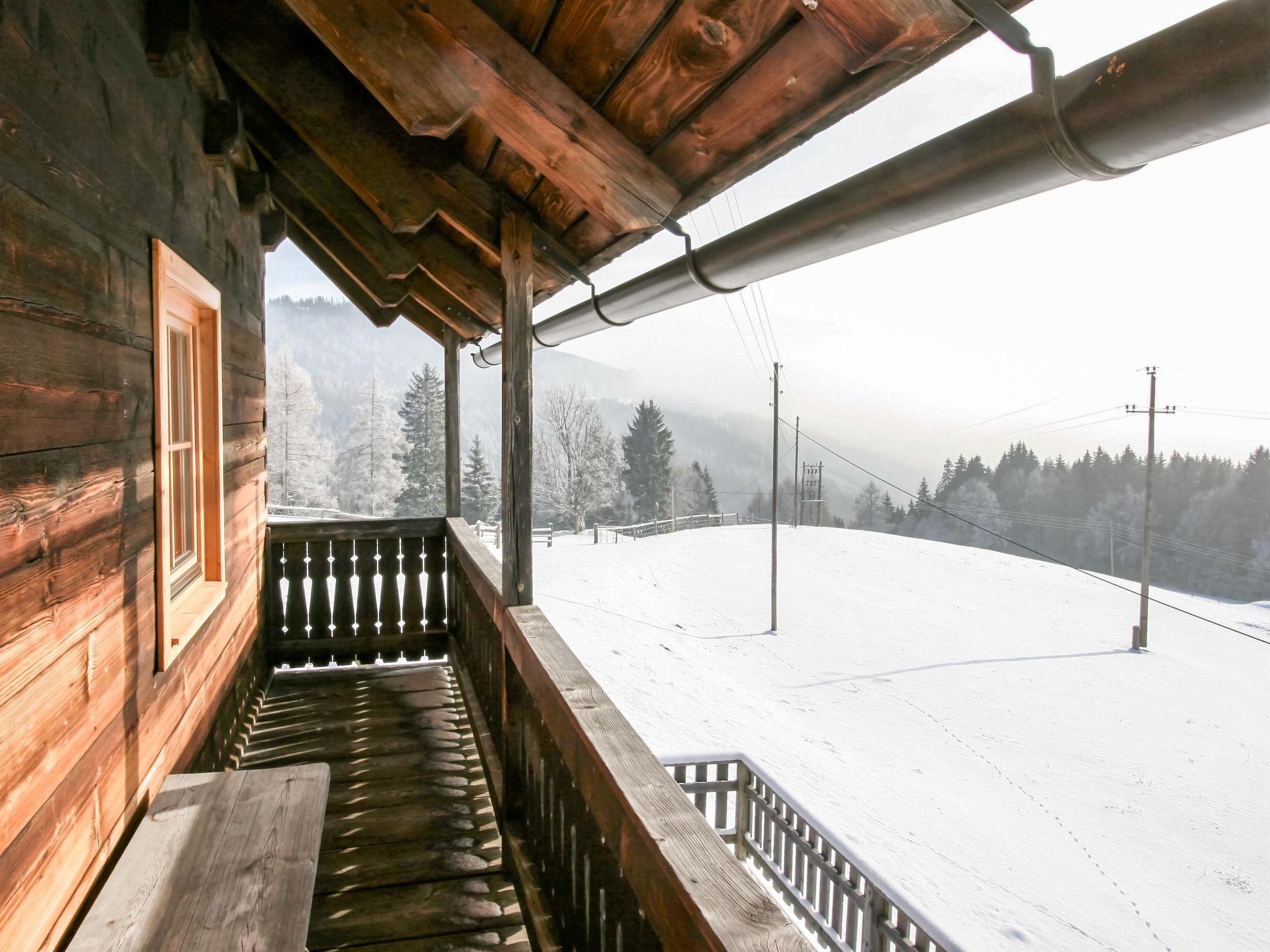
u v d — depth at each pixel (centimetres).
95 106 146
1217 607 2734
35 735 113
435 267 328
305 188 310
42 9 121
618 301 249
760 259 161
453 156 223
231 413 301
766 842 566
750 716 1195
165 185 199
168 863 154
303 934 132
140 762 172
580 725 140
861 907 462
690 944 87
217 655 271
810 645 1783
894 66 107
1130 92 79
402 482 4825
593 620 1593
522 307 232
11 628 105
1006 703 1496
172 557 242
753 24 113
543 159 163
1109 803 1105
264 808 179
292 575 443
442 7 135
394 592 457
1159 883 884
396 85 139
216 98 248
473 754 330
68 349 129
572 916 177
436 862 248
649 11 121
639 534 3997
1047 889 825
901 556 2903
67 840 127
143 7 179
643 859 108
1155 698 1578
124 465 160
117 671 155
